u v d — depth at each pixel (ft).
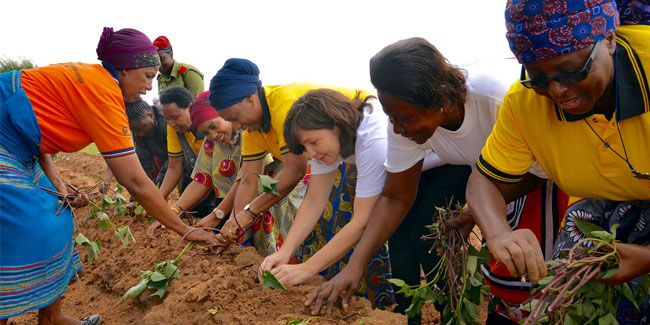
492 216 6.49
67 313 11.67
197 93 20.42
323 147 9.36
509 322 9.72
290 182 11.39
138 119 16.08
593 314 6.10
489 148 6.89
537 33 5.04
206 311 9.05
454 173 10.69
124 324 10.19
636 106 5.42
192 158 15.62
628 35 5.51
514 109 6.43
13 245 8.34
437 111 7.33
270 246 13.33
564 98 5.35
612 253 5.45
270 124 11.32
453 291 7.88
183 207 14.21
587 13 4.88
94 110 8.91
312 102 9.32
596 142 5.98
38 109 8.58
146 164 17.98
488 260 7.70
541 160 6.65
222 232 11.59
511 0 5.35
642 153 5.74
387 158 9.09
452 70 7.41
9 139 8.42
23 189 8.46
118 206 14.66
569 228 7.28
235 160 13.93
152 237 13.66
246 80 10.87
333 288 8.75
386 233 9.28
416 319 11.01
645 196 6.22
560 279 5.51
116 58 9.66
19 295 8.51
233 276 10.05
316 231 12.17
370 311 8.70
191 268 10.99
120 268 12.55
